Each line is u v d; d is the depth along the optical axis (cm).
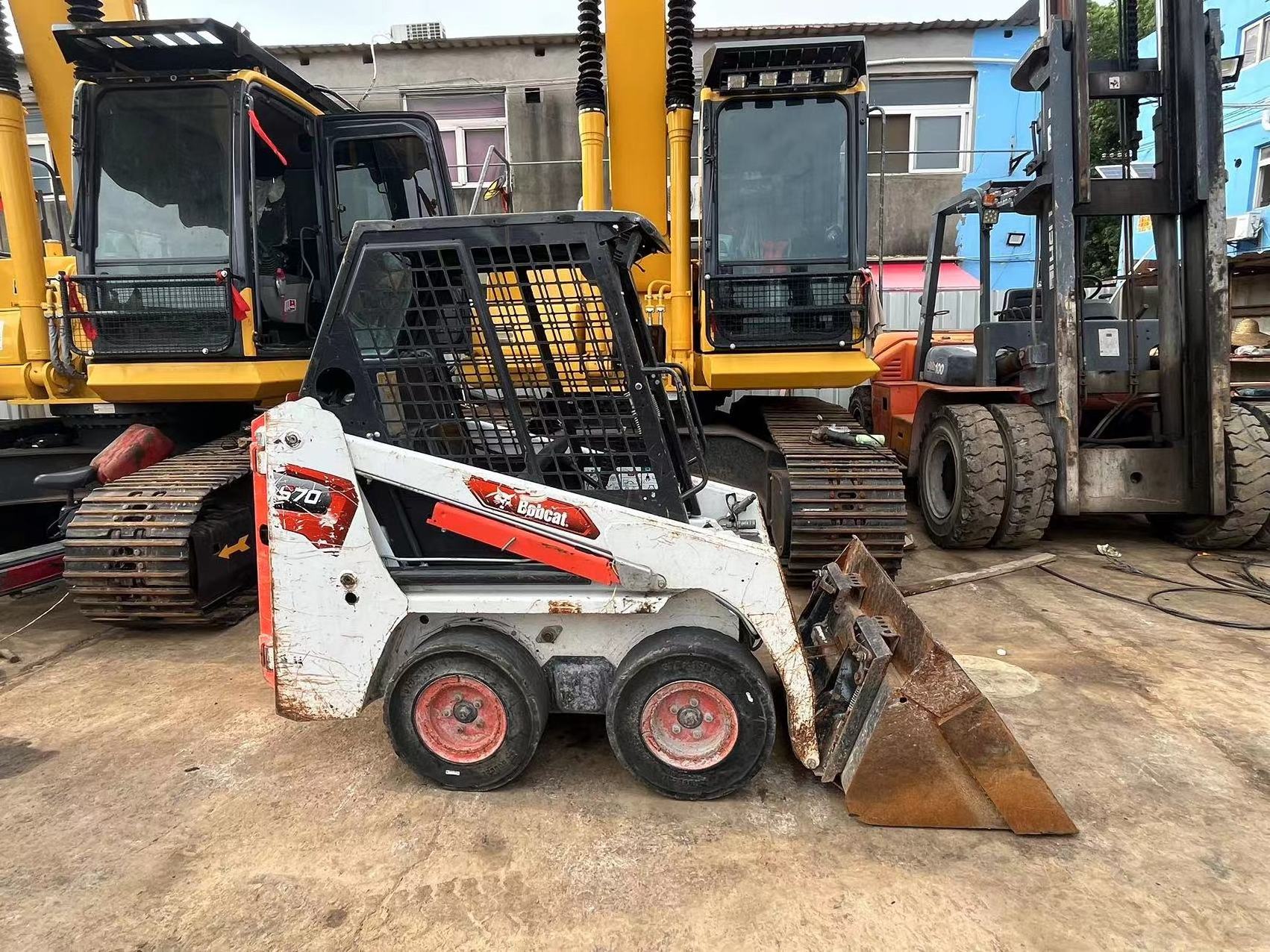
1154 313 670
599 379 250
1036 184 525
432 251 242
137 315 395
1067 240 495
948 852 225
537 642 261
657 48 484
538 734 250
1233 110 1338
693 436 284
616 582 241
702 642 243
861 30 1084
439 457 251
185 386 395
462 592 254
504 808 248
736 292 424
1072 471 507
